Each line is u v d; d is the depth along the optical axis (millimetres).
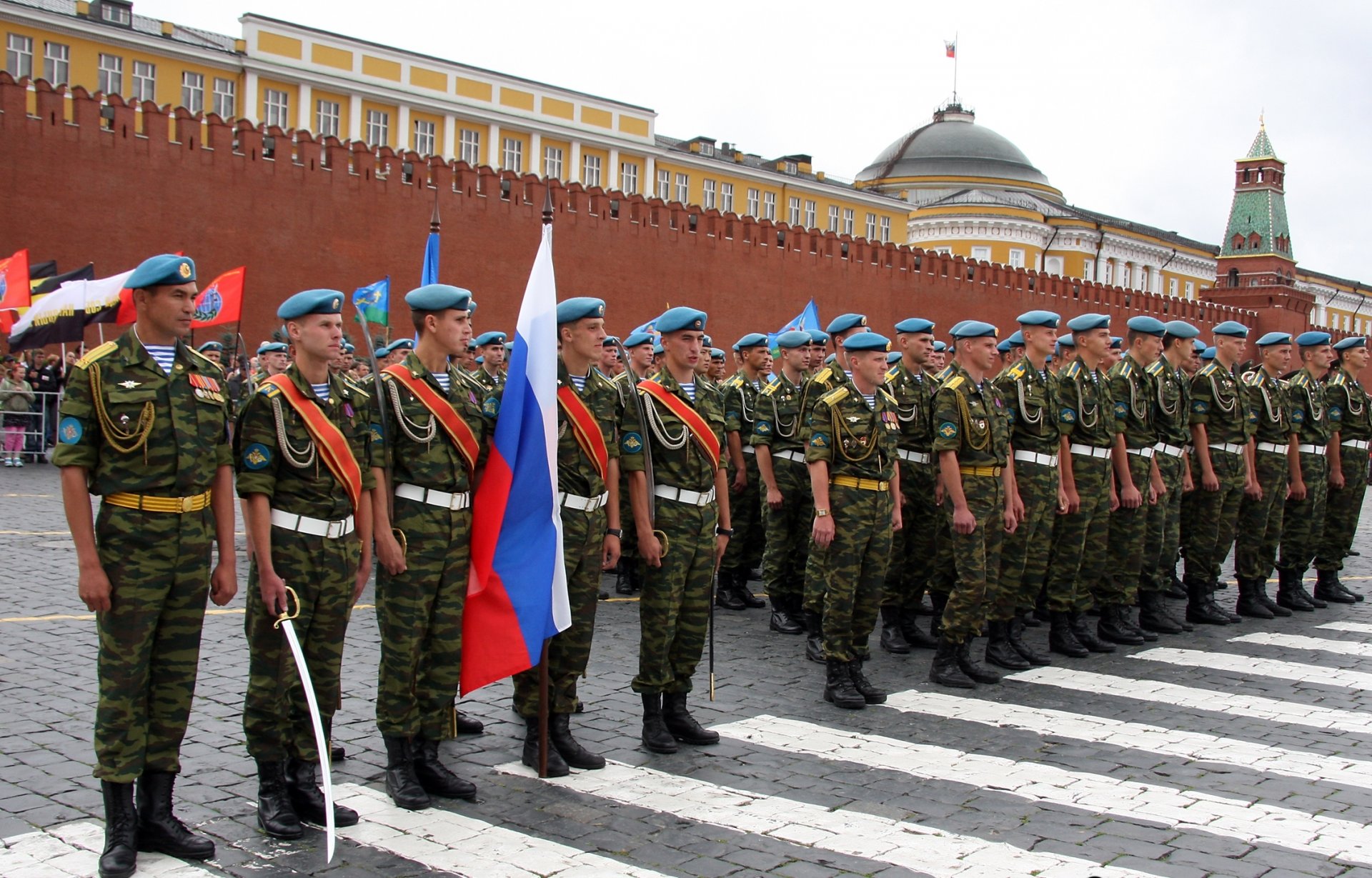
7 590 9750
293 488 4891
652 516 5984
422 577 5254
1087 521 8570
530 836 4809
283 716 4836
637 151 45969
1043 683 7688
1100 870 4559
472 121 41562
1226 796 5453
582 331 5891
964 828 4984
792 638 9102
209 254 25172
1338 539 11094
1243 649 8836
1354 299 71812
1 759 5535
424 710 5328
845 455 7012
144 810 4566
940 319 39188
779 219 51625
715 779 5590
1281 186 52906
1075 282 42438
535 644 5387
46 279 21422
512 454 5477
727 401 10492
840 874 4480
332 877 4367
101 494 4461
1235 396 9977
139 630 4441
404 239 27875
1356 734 6523
